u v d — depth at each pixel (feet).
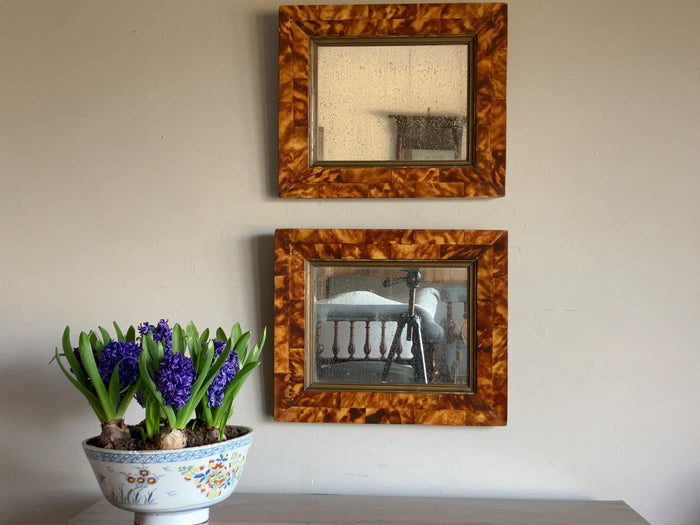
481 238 3.93
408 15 3.97
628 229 4.00
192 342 3.42
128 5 4.14
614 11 4.01
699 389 3.96
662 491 3.96
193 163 4.13
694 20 4.00
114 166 4.13
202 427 3.37
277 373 3.98
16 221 4.14
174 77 4.13
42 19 4.14
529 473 4.00
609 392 3.99
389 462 4.04
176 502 3.17
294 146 4.01
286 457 4.07
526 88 4.04
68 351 3.41
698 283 3.97
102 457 3.12
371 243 3.98
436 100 4.01
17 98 4.15
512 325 4.01
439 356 3.98
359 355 4.01
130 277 4.13
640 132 4.00
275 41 4.11
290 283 3.99
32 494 4.12
